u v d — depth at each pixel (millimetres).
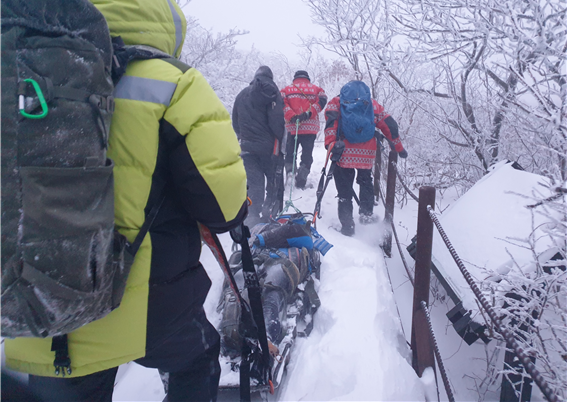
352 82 4258
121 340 1215
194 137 1220
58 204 945
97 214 1034
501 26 3551
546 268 2342
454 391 2764
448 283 2785
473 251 2775
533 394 2717
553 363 2105
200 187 1250
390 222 4270
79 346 1177
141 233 1208
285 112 5191
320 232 4477
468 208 3191
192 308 1418
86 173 997
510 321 2328
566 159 2490
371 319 2846
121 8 1203
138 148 1172
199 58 5086
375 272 3508
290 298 2844
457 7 3727
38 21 941
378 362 2463
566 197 2197
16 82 894
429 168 5293
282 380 2402
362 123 4082
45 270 925
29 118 907
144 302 1239
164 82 1200
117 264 1140
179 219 1365
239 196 1334
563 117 2559
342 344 2580
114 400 2193
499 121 4164
